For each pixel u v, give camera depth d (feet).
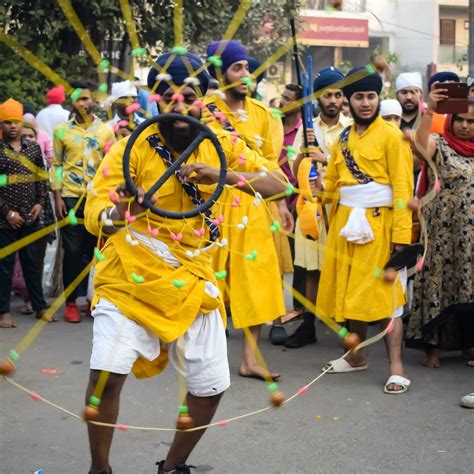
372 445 14.48
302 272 23.15
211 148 11.49
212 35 33.32
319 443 14.56
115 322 11.13
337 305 18.26
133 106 11.05
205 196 11.50
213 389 11.64
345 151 17.98
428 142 17.65
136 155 11.09
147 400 16.80
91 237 23.58
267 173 11.62
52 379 18.21
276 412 16.08
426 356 19.35
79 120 21.79
